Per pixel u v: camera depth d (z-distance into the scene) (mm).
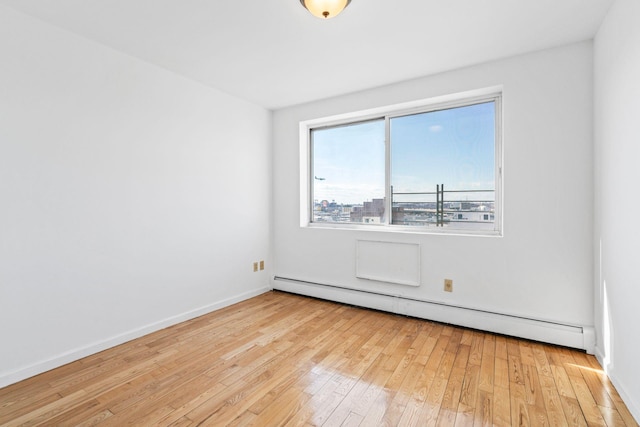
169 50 2414
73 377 1965
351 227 3590
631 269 1623
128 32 2164
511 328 2533
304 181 3824
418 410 1645
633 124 1589
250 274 3656
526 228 2498
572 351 2279
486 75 2615
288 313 3129
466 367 2074
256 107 3703
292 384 1891
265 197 3855
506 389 1822
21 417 1591
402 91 3023
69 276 2164
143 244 2604
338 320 2938
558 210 2377
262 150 3803
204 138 3098
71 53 2156
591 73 2246
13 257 1917
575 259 2332
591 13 1932
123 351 2318
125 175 2477
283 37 2223
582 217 2299
